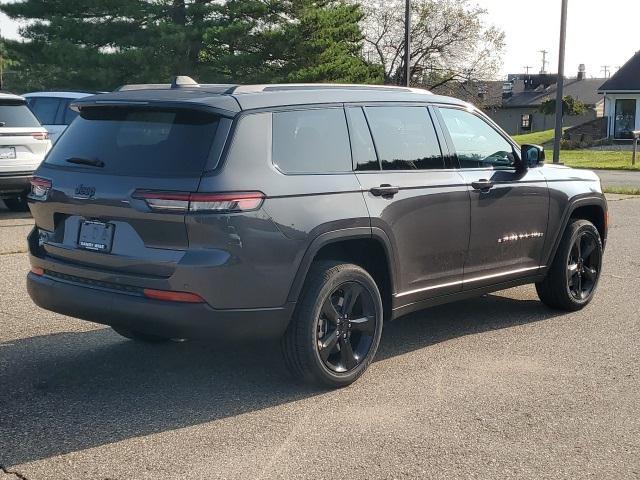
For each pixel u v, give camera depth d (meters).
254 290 4.56
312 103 5.04
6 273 8.19
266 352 5.77
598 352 5.92
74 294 4.79
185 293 4.42
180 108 4.66
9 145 11.52
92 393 4.92
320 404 4.80
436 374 5.38
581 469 3.97
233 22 32.69
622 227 12.66
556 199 6.70
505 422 4.55
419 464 4.00
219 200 4.41
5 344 5.88
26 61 34.75
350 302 5.09
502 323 6.73
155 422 4.48
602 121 51.41
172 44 31.78
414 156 5.60
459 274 5.92
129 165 4.68
